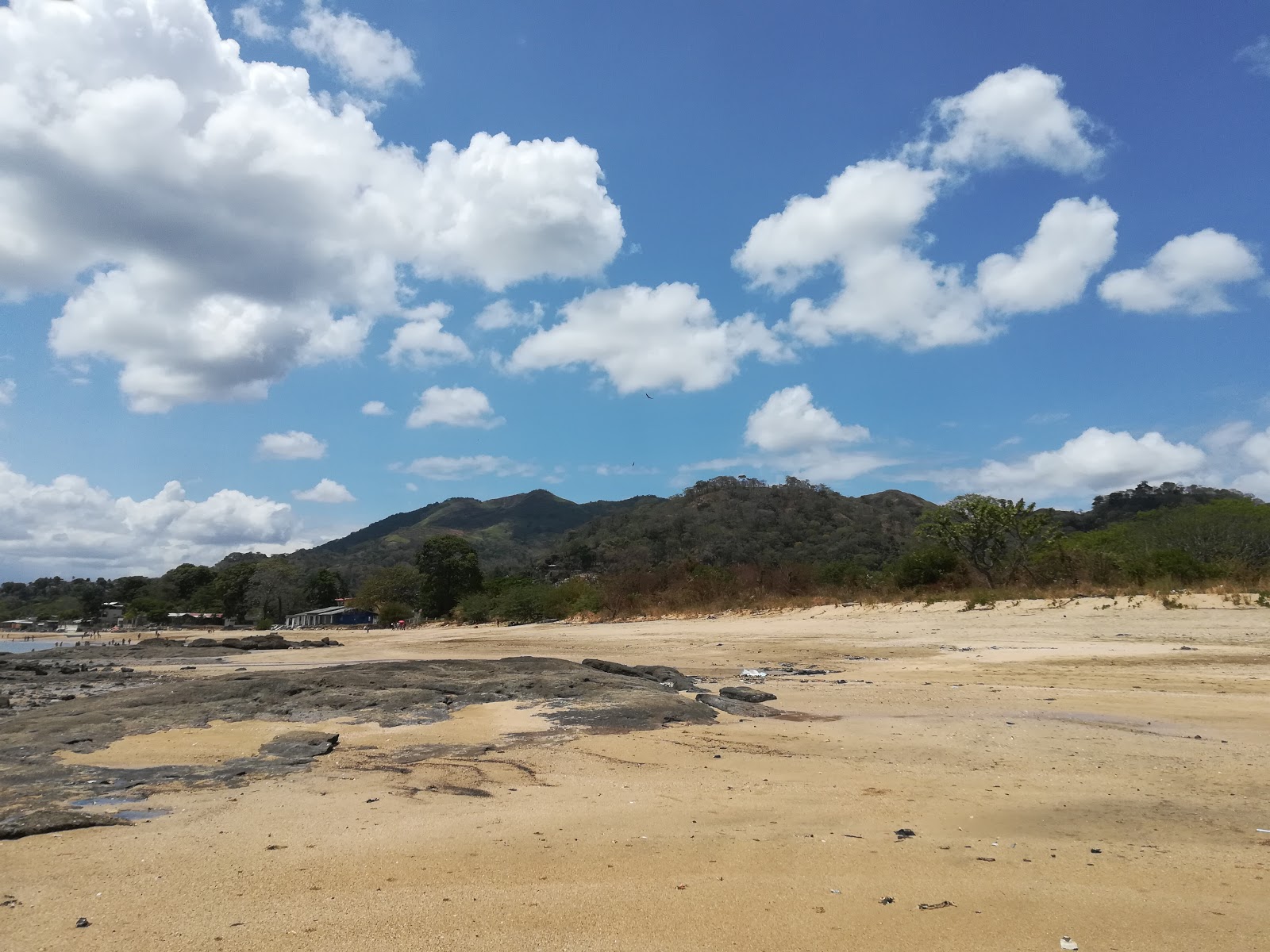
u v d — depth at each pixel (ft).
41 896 17.76
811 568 151.12
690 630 114.93
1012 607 94.02
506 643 124.06
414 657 111.65
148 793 27.89
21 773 31.12
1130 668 55.52
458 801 26.53
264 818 24.49
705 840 21.93
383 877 19.01
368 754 34.65
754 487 440.04
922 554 125.29
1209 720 38.11
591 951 14.88
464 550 270.26
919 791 27.14
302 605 362.53
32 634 327.47
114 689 68.64
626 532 412.57
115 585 421.18
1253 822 23.29
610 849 21.18
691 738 36.78
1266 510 129.49
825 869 19.54
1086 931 15.90
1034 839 21.99
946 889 18.21
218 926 16.03
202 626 334.65
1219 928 15.96
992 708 43.24
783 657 77.87
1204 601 81.30
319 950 14.89
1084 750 32.73
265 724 41.52
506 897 17.62
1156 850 20.89
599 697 46.52
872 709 44.09
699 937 15.55
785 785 28.17
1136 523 150.20
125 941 15.30
